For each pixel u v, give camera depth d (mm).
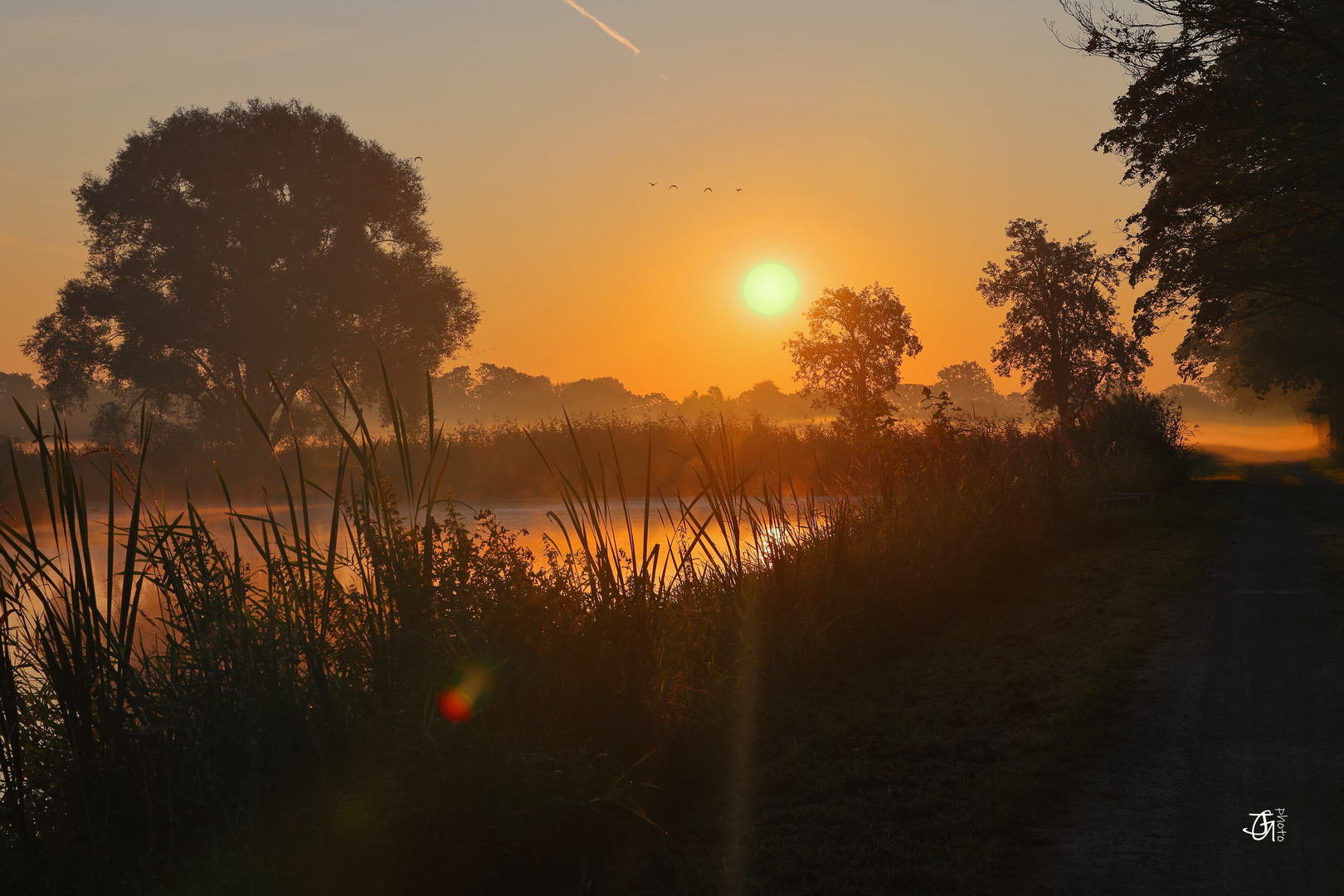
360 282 46812
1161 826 5137
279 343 44906
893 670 8711
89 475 30094
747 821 5309
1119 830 5105
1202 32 22734
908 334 51375
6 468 27812
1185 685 8016
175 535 5426
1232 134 24531
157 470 39312
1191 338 31125
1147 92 23484
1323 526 19500
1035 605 11672
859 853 4824
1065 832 5086
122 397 48094
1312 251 28703
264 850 4051
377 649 5234
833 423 33219
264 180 47250
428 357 50125
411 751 4609
